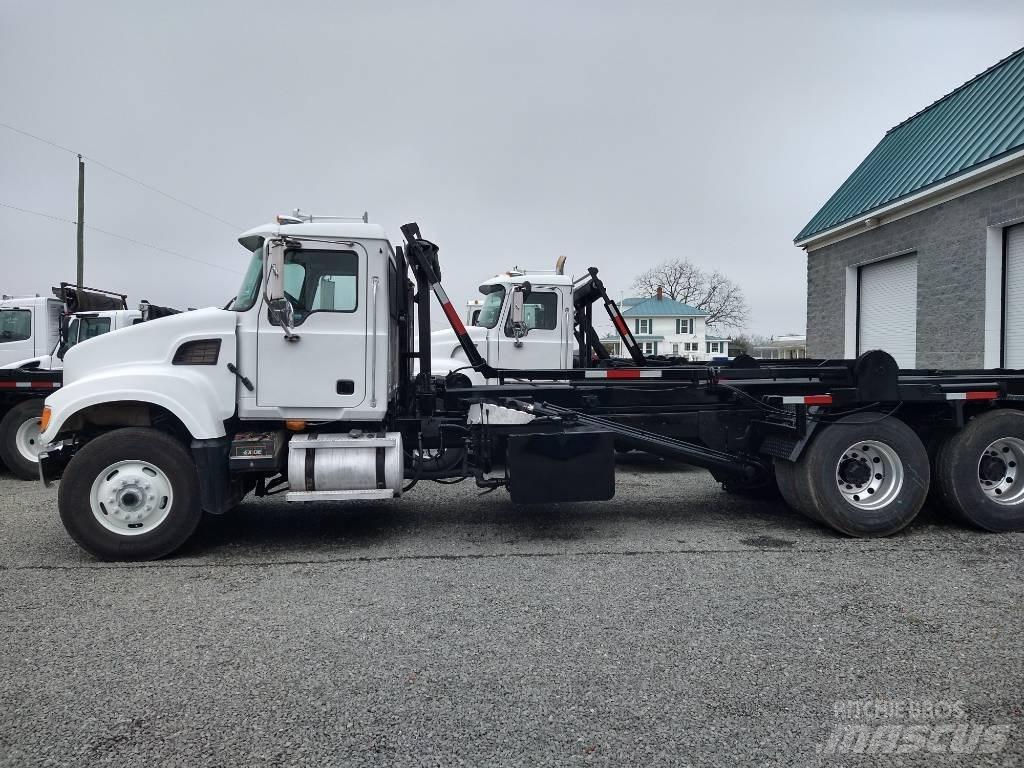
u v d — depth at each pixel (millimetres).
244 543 5488
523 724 2752
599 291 9664
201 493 4992
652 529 5902
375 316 5387
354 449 5270
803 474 5668
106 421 5305
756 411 6293
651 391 6316
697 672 3189
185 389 5031
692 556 5055
